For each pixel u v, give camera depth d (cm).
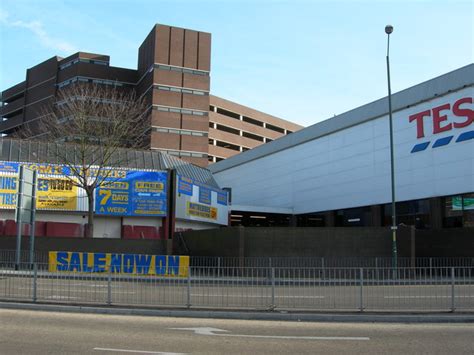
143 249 2861
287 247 2645
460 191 3172
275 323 1088
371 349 820
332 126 4431
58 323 1045
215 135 8169
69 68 8062
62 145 3197
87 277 1534
